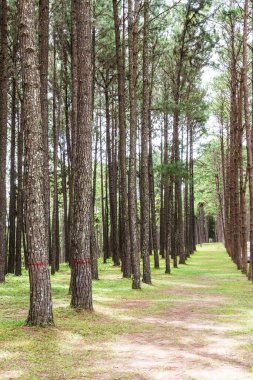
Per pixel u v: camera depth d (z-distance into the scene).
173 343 8.20
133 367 6.62
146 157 19.16
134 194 17.25
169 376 6.18
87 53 11.56
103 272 25.77
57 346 7.66
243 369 6.52
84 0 11.62
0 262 18.02
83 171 11.22
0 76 18.70
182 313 11.60
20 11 8.97
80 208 11.13
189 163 42.59
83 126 11.27
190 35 25.52
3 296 13.80
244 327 9.76
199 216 75.50
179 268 30.38
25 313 10.62
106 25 25.14
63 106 33.62
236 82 28.27
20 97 22.91
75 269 11.16
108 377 6.11
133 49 18.25
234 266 31.78
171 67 29.88
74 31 17.47
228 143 41.31
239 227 29.14
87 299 11.08
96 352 7.45
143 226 19.28
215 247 64.56
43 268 8.88
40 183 8.84
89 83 11.48
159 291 16.67
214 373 6.32
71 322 9.59
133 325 9.82
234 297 15.14
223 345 8.06
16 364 6.57
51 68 29.06
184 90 32.00
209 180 59.41
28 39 8.92
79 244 11.14
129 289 16.75
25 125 8.86
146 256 19.19
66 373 6.25
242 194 25.08
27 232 8.87
